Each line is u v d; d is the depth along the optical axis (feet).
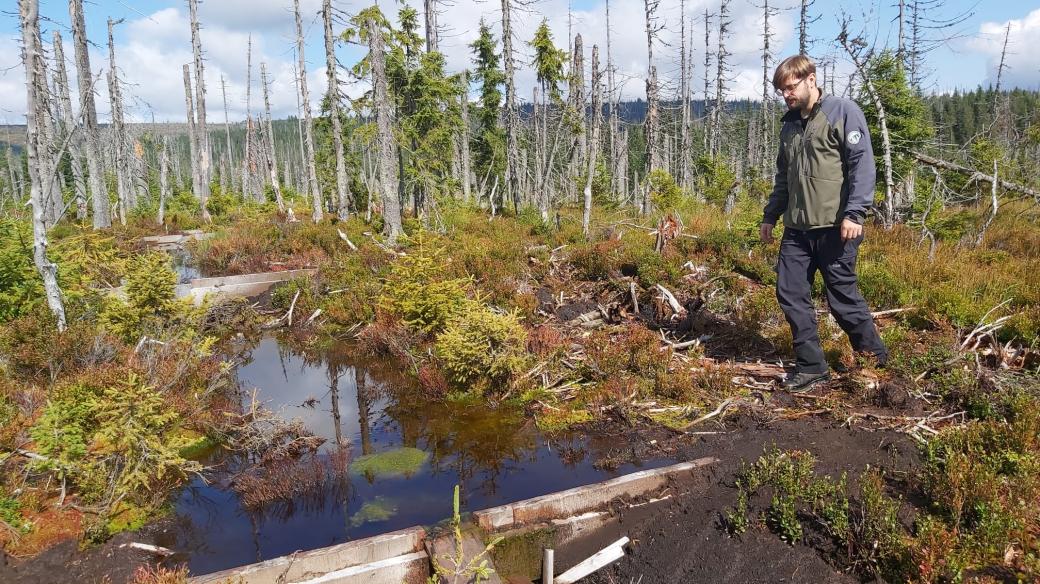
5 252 26.71
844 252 16.93
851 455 14.65
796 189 16.87
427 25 76.13
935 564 9.92
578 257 36.94
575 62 64.85
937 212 40.88
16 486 14.49
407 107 70.69
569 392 21.71
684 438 17.17
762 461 13.96
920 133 44.47
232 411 21.06
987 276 25.89
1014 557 10.18
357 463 17.95
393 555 12.39
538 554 12.70
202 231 84.53
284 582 11.52
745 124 151.43
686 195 80.53
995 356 18.65
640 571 11.69
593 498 13.92
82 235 36.65
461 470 17.16
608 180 84.84
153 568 12.78
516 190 75.41
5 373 20.93
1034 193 36.60
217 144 352.08
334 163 99.35
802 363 18.48
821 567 10.89
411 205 92.38
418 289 28.17
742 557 11.43
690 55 113.29
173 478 16.97
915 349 19.63
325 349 30.78
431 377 23.09
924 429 15.33
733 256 33.42
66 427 14.74
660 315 27.63
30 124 23.63
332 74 74.08
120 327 25.52
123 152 94.84
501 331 22.43
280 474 16.93
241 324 35.42
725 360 22.18
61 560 12.76
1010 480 11.96
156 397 15.62
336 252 50.49
